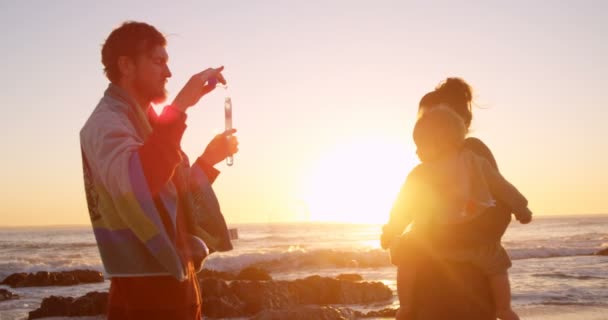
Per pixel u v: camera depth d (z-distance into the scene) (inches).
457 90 163.6
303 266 1042.1
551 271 780.6
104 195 104.6
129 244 105.1
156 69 116.6
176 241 107.7
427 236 147.4
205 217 112.7
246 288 462.3
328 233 3540.8
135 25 116.5
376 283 513.0
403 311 148.7
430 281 146.6
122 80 115.6
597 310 431.5
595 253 1241.4
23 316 485.4
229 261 1050.1
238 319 429.7
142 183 98.0
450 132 146.5
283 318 358.0
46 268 1098.7
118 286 109.2
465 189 145.1
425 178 148.3
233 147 118.1
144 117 113.7
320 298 482.3
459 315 144.1
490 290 146.5
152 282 107.0
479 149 152.6
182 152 116.4
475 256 144.7
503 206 146.8
